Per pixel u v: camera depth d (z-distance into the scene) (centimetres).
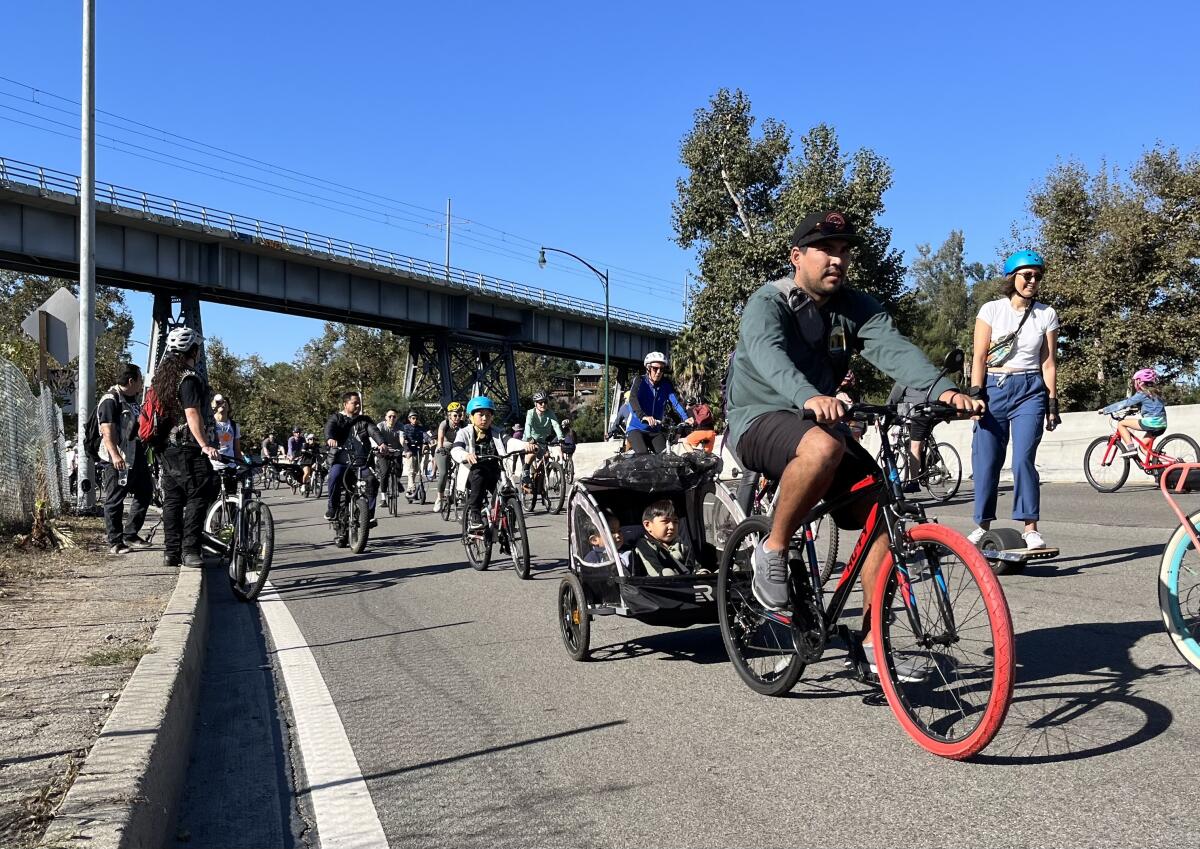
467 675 496
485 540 884
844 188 3759
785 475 356
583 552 528
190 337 805
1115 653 443
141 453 987
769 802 306
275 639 612
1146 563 685
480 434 905
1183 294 3203
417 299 5619
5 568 800
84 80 1517
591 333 6912
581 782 335
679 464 541
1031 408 653
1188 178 3194
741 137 4066
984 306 669
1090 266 3366
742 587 429
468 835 296
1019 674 420
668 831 290
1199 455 1191
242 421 8712
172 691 392
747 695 429
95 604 630
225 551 802
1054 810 283
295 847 298
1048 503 1165
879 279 3916
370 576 885
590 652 535
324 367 8688
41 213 3822
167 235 4284
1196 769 305
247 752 392
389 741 393
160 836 292
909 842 271
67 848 243
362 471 1111
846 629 382
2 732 349
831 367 397
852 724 378
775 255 3706
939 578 329
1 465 1064
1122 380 3388
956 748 320
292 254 4738
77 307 1346
